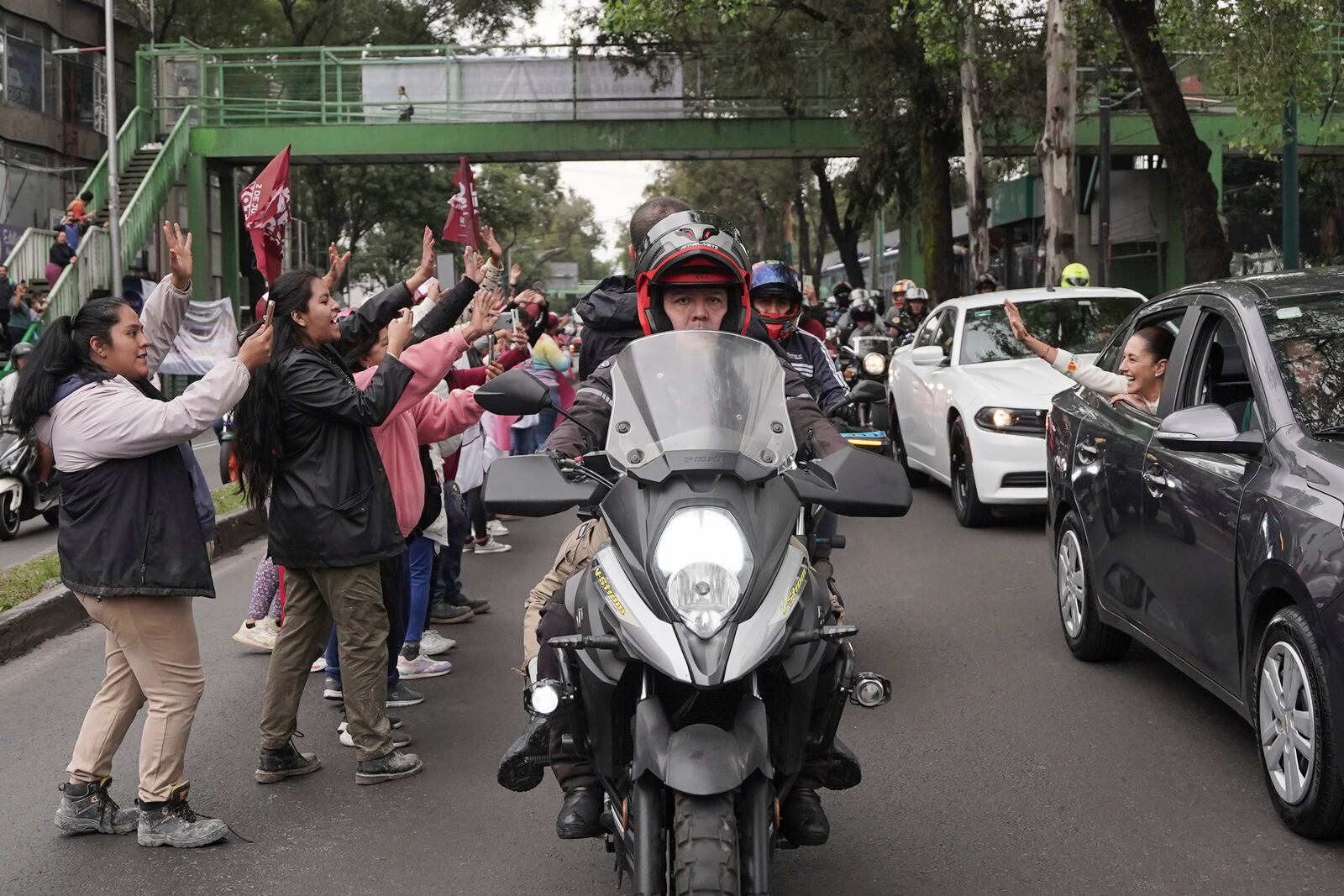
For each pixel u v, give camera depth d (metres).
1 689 7.34
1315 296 5.48
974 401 11.15
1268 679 4.76
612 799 3.63
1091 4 18.73
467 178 9.41
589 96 33.59
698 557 3.26
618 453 3.62
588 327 5.75
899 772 5.48
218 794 5.47
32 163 35.12
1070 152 19.88
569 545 4.60
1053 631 7.75
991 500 10.96
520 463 3.77
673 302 4.25
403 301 6.34
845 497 3.64
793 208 68.88
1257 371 5.19
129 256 30.67
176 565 4.81
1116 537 6.34
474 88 33.84
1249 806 4.98
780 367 3.93
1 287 24.75
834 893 4.34
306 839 4.97
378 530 5.43
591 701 3.50
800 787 3.81
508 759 3.99
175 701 4.92
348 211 51.53
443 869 4.66
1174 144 16.62
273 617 7.93
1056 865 4.51
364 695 5.52
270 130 34.16
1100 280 26.38
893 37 26.06
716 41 31.92
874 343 17.44
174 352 26.08
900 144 28.75
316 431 5.34
